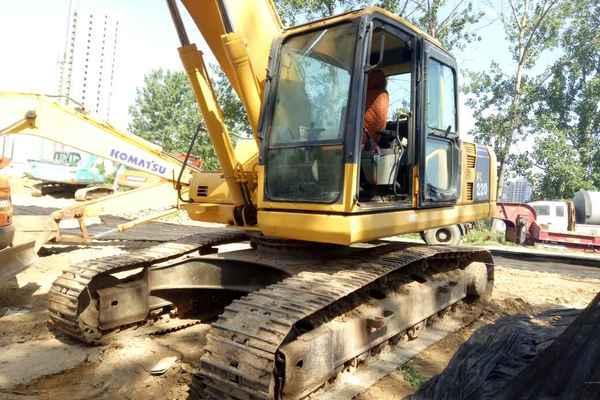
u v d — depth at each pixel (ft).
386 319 14.06
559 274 32.07
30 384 12.67
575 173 76.59
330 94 12.88
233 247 35.32
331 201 12.35
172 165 23.04
